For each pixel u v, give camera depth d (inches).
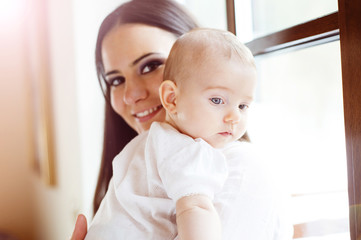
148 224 23.0
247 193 22.6
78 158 75.1
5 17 140.1
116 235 23.6
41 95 102.8
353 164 20.5
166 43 38.6
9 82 142.7
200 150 21.5
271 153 40.6
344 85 20.9
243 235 21.8
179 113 23.3
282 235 23.4
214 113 21.9
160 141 23.1
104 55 41.4
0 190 144.7
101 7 57.1
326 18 24.7
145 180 24.3
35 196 136.1
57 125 95.1
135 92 39.5
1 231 143.9
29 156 142.0
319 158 39.9
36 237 142.6
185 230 18.9
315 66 38.7
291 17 35.0
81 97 71.2
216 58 21.9
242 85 22.0
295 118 44.1
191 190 19.8
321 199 35.9
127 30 39.3
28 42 123.2
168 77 24.3
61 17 82.4
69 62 78.0
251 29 38.4
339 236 30.1
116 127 45.1
